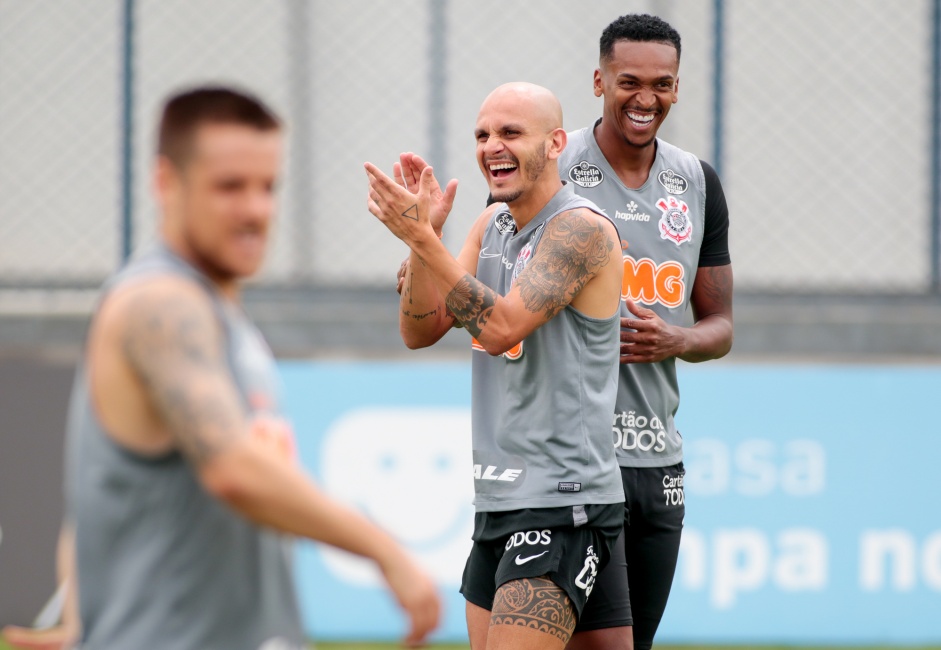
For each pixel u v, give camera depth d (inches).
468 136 1055.0
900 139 1055.6
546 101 495.5
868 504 911.7
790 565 904.3
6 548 880.9
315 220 1054.4
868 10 1051.9
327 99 1056.8
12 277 1045.8
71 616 305.6
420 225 456.8
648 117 564.4
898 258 1055.0
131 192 1040.8
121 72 1039.6
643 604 574.6
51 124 1045.8
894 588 906.7
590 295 489.7
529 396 491.2
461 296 461.7
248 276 296.4
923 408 919.7
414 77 1056.2
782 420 915.4
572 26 1055.0
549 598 476.7
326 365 913.5
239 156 283.6
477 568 519.5
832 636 900.6
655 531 569.3
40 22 1047.0
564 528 483.2
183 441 267.0
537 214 504.4
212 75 1054.4
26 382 897.5
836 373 919.7
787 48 1055.0
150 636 284.4
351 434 906.7
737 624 896.9
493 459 499.8
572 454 486.0
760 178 1056.8
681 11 1050.1
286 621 301.7
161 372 268.7
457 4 1056.2
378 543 275.1
